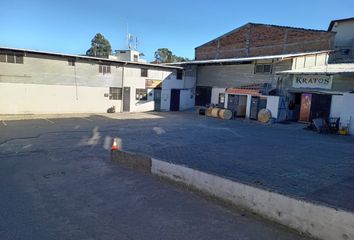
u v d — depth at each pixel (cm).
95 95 2694
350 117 1861
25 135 1548
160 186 728
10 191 710
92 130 1777
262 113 2381
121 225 514
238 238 463
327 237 436
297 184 796
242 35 3331
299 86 2303
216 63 3070
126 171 890
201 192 662
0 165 983
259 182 807
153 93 3083
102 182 780
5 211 580
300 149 1325
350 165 1034
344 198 684
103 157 1120
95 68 2667
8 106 2273
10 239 463
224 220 527
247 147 1351
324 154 1222
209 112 2761
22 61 2291
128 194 676
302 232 468
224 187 604
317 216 448
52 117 2292
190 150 1262
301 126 2152
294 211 479
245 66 2839
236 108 2695
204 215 550
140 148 1297
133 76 2911
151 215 555
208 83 3303
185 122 2283
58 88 2481
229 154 1189
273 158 1127
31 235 477
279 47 2972
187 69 3350
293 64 2381
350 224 409
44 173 885
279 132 1884
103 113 2716
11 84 2264
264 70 2642
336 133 1884
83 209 591
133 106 2947
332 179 850
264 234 474
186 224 514
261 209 532
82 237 471
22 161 1044
